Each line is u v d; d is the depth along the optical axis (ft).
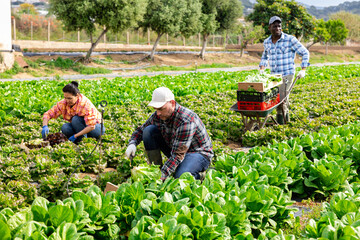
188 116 15.84
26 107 37.17
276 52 31.83
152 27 135.44
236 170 15.58
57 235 9.23
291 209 13.83
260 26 168.86
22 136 27.78
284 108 31.30
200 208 11.25
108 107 38.65
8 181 19.40
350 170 18.20
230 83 63.87
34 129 29.55
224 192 13.09
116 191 12.52
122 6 107.76
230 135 30.55
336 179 16.81
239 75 80.38
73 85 24.79
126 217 11.83
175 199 12.32
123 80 66.90
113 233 11.00
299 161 17.98
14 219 9.66
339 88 55.88
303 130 29.55
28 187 17.65
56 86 58.75
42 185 18.13
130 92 49.19
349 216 11.31
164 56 148.77
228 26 167.73
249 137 28.04
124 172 20.49
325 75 77.30
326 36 192.75
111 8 107.65
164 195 11.83
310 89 57.16
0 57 87.45
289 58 31.60
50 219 10.02
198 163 16.55
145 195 12.21
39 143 24.47
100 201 11.33
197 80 67.62
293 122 31.96
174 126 16.05
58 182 18.08
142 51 144.25
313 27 164.96
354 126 24.08
